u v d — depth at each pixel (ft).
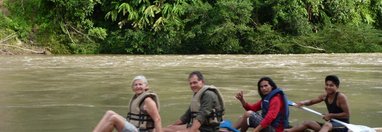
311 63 75.05
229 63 75.25
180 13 108.58
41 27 108.06
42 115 30.37
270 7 113.29
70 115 30.42
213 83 47.52
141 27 108.37
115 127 18.58
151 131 19.01
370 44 112.57
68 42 108.06
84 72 59.00
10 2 111.14
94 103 35.12
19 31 106.32
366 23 125.49
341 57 90.94
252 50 109.40
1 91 41.04
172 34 107.76
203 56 95.40
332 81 21.95
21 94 39.42
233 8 105.09
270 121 20.54
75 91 41.29
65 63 74.54
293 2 111.14
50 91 41.22
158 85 45.68
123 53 108.68
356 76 54.44
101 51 109.40
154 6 108.78
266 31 108.58
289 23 113.09
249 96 38.63
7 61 78.33
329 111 22.34
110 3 110.73
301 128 21.50
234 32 106.52
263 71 60.75
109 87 44.06
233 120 29.09
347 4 119.65
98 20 114.83
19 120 28.73
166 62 77.36
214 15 106.01
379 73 58.08
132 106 19.22
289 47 108.99
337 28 111.65
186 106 34.01
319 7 118.93
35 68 64.75
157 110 18.89
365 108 33.35
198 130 19.39
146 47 108.47
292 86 44.98
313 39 109.81
